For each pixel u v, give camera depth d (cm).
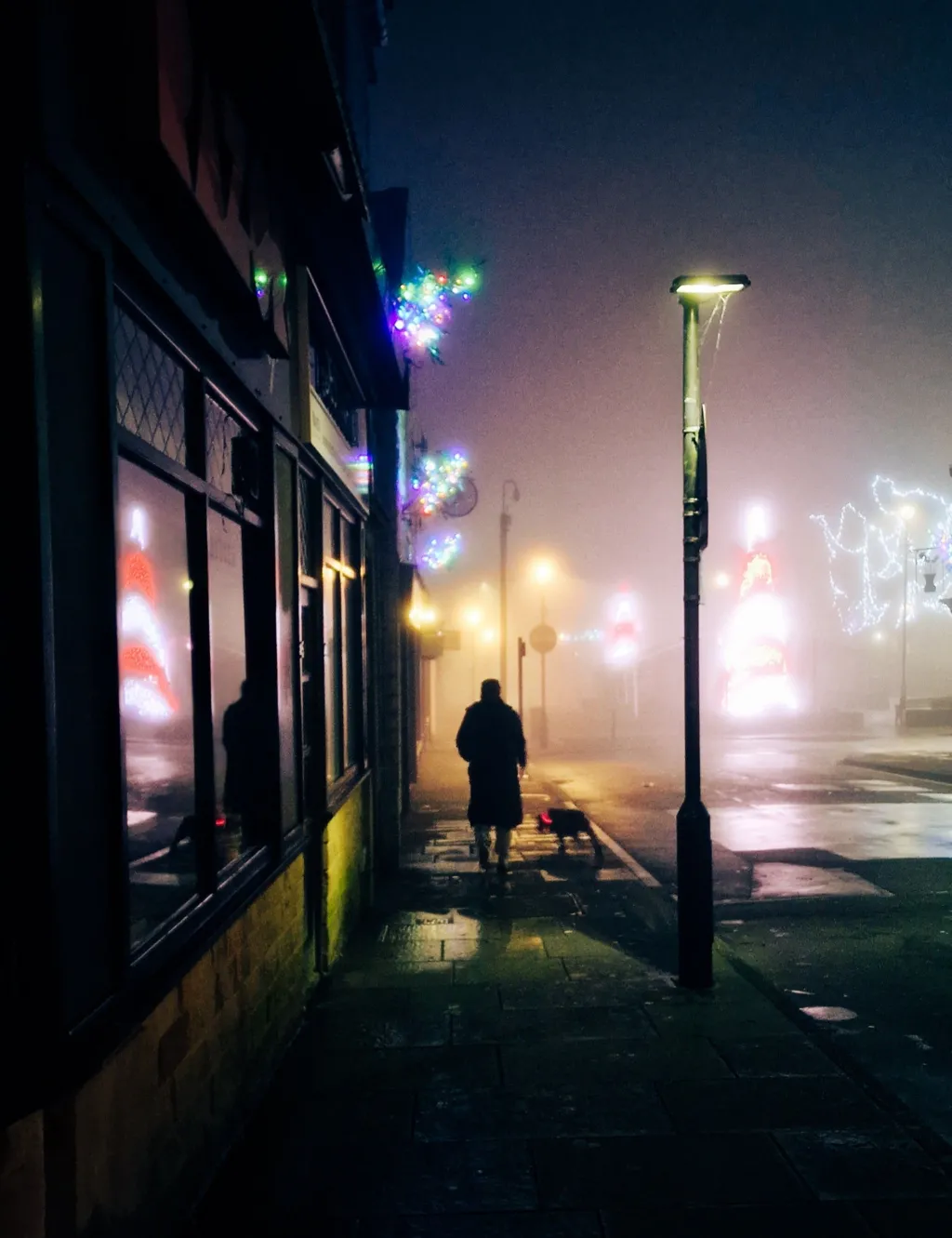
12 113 241
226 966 418
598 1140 424
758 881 1046
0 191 240
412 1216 364
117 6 296
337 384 809
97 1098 271
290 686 579
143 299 342
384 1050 538
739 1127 434
